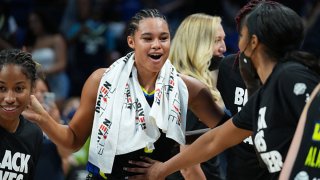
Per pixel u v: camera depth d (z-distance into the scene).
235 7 23.95
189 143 10.73
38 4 26.03
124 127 9.52
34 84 9.36
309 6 23.19
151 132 9.56
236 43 22.62
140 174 9.63
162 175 9.49
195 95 10.14
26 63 9.13
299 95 7.82
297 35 8.12
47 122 9.60
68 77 22.97
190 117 11.11
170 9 24.94
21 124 9.45
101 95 9.66
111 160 9.49
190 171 10.94
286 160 7.48
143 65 9.54
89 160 9.72
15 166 9.34
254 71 8.62
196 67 11.58
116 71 9.73
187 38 11.66
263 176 10.93
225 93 11.23
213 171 11.86
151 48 9.45
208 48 11.57
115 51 23.86
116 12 25.52
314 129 7.30
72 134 9.93
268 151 8.07
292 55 8.08
